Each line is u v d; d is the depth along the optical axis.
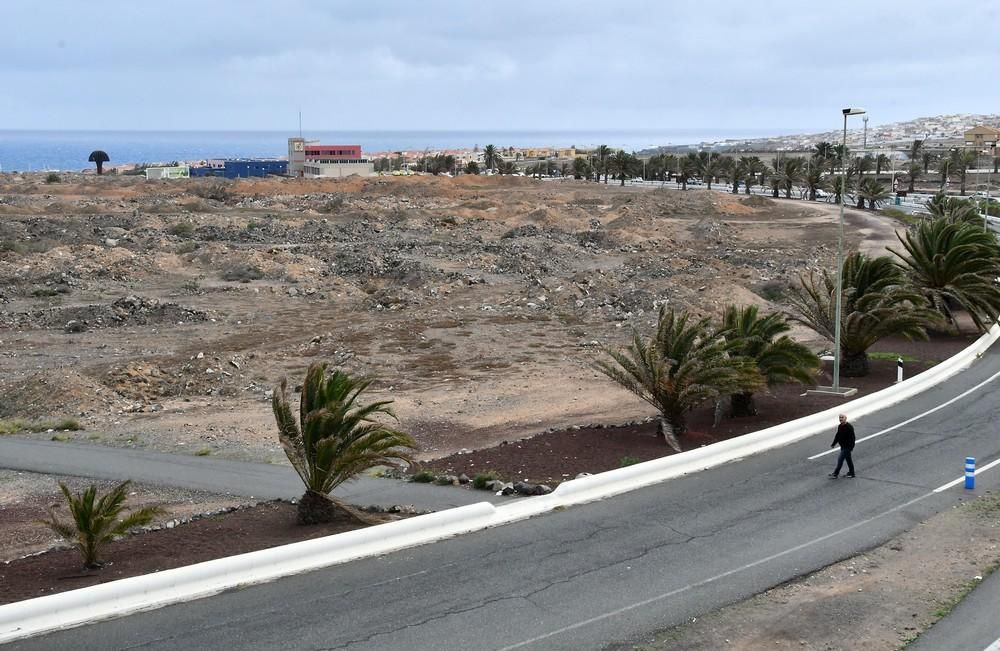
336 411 17.17
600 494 18.72
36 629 12.10
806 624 12.50
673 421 24.05
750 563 14.88
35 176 172.62
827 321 31.94
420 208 109.44
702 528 16.66
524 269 63.50
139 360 37.38
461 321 46.59
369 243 76.12
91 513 15.04
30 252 67.00
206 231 81.00
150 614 12.78
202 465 23.34
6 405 30.59
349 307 51.44
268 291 55.19
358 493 19.64
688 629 12.38
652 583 14.01
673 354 24.02
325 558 14.85
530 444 23.81
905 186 152.00
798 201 132.88
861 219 102.44
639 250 77.00
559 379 33.91
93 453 24.69
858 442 23.34
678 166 171.12
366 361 37.41
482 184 149.50
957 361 33.50
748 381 23.70
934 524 16.86
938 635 12.09
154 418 28.91
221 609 12.97
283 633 12.16
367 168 188.88
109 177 171.50
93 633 12.12
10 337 42.06
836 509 17.80
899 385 28.77
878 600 13.30
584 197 128.75
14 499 20.84
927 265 37.94
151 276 60.09
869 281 33.03
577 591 13.69
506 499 18.92
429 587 13.83
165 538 16.94
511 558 15.12
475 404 29.88
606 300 50.28
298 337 42.75
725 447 21.61
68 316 45.25
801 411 27.17
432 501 18.98
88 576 14.66
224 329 44.66
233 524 17.81
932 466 20.95
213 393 33.06
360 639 12.01
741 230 93.94
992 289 36.34
